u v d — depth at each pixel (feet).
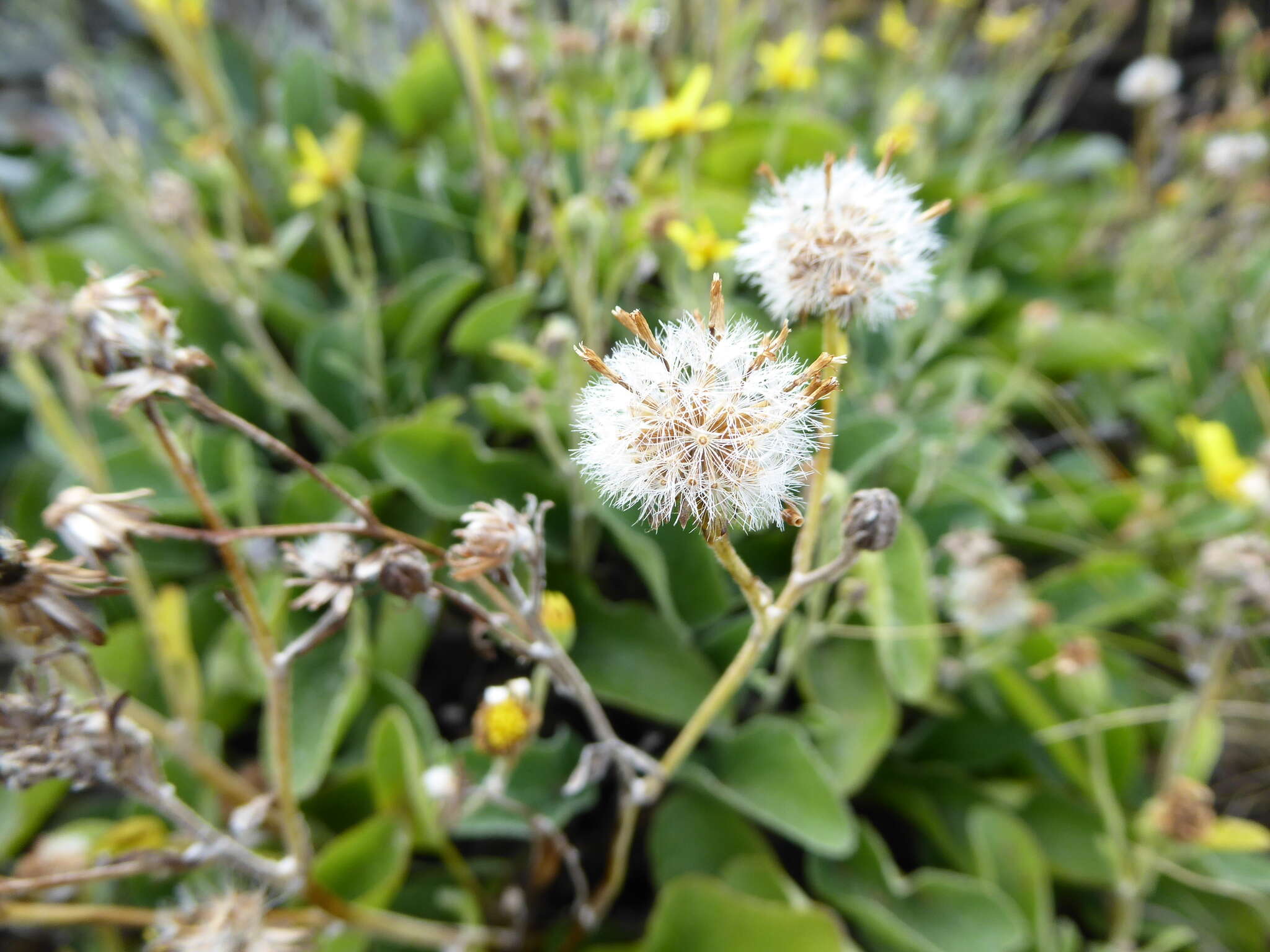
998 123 0.74
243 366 0.47
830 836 0.36
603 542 0.49
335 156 0.46
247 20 0.94
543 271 0.54
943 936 0.38
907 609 0.42
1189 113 1.03
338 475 0.45
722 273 0.44
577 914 0.38
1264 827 0.52
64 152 0.73
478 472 0.45
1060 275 0.71
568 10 0.93
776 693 0.41
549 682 0.45
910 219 0.22
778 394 0.17
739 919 0.37
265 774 0.40
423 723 0.41
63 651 0.20
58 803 0.42
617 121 0.51
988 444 0.53
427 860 0.45
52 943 0.44
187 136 0.71
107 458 0.47
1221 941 0.44
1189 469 0.62
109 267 0.58
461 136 0.63
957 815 0.45
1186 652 0.49
